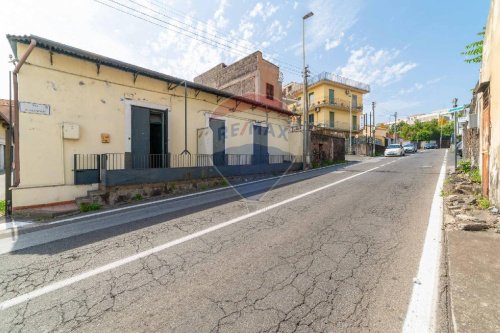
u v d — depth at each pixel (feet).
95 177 22.31
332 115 107.86
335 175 36.27
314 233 13.10
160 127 30.22
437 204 17.72
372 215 15.90
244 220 15.90
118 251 11.55
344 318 6.56
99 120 24.41
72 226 15.60
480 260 8.78
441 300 7.14
